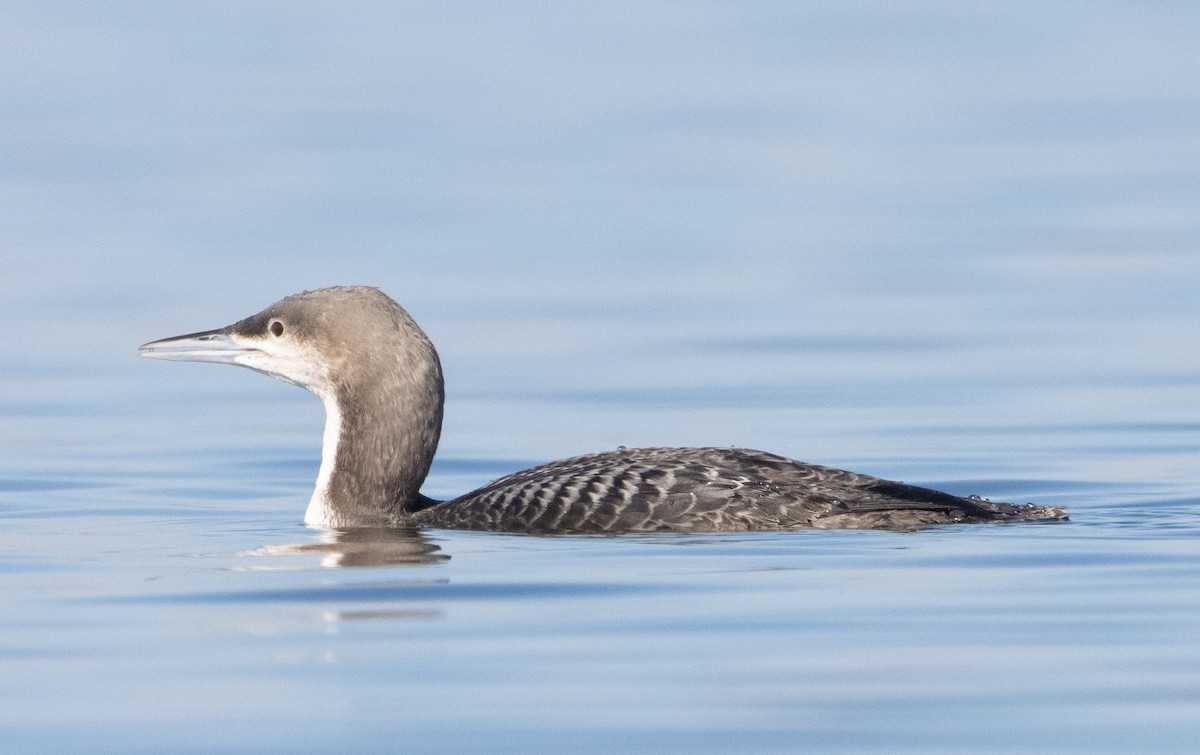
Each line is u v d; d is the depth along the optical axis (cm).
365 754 719
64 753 728
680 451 1169
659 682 803
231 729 751
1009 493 1338
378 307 1206
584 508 1112
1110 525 1129
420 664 834
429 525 1180
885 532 1090
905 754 716
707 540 1073
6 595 984
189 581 1012
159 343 1230
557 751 720
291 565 1052
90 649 870
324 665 835
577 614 916
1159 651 840
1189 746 722
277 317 1213
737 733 739
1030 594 945
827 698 780
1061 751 719
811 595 945
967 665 823
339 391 1206
